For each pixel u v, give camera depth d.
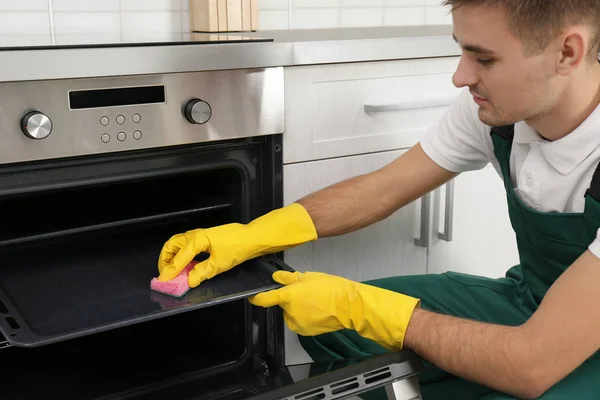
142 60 1.22
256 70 1.37
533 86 1.07
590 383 1.13
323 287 1.20
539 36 1.02
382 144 1.60
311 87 1.46
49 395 1.37
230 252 1.26
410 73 1.60
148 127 1.27
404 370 1.11
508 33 1.02
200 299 1.19
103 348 1.55
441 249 1.79
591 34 1.05
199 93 1.31
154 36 1.65
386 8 2.30
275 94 1.40
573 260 1.25
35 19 1.79
